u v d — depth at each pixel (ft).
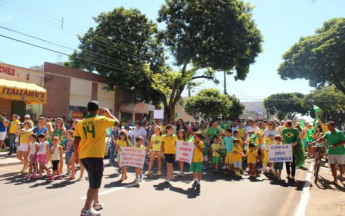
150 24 98.02
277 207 21.02
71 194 22.91
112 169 35.65
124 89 99.60
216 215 18.69
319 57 82.79
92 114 16.63
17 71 62.28
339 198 23.73
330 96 170.09
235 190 26.35
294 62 89.25
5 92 51.75
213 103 115.24
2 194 22.71
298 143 31.71
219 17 73.15
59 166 30.71
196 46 75.56
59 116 73.87
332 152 29.73
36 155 29.53
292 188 27.71
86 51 92.73
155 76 91.61
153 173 34.04
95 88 87.25
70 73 77.97
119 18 95.55
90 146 16.01
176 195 23.68
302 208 20.36
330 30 82.17
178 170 36.63
